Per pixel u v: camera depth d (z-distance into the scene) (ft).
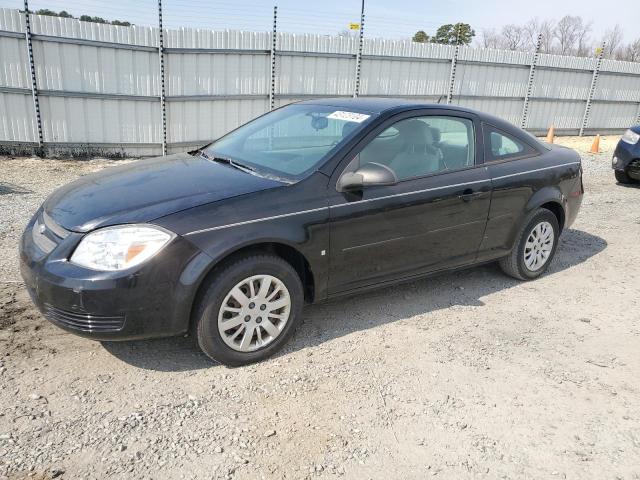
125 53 34.47
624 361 12.57
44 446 8.73
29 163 31.91
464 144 14.76
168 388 10.50
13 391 10.05
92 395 10.14
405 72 47.06
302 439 9.30
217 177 12.14
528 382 11.47
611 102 61.82
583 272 18.21
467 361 12.14
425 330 13.48
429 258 14.10
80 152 34.96
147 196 11.07
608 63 59.47
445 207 13.87
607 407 10.77
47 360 11.14
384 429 9.70
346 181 11.98
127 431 9.21
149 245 10.05
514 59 52.85
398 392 10.82
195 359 11.59
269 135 14.40
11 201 22.80
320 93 42.93
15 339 11.80
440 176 13.89
